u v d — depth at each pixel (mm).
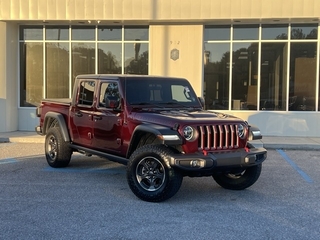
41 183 7121
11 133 13656
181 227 4926
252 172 6555
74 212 5484
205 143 5922
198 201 6094
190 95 7527
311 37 13453
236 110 13828
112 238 4555
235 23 13477
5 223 5035
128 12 12992
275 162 9375
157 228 4883
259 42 13609
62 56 14500
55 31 14438
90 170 8258
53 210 5570
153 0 12859
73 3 13172
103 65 14328
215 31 13750
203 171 5723
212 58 13836
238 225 5020
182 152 5797
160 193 5777
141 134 6277
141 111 6500
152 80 7148
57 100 8773
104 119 6957
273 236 4660
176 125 5789
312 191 6750
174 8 12828
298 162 9383
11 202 5945
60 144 8133
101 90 7148
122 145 6605
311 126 13500
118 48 14188
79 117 7641
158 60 13758
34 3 13320
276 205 5918
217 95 13883
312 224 5086
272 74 13672
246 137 6305
